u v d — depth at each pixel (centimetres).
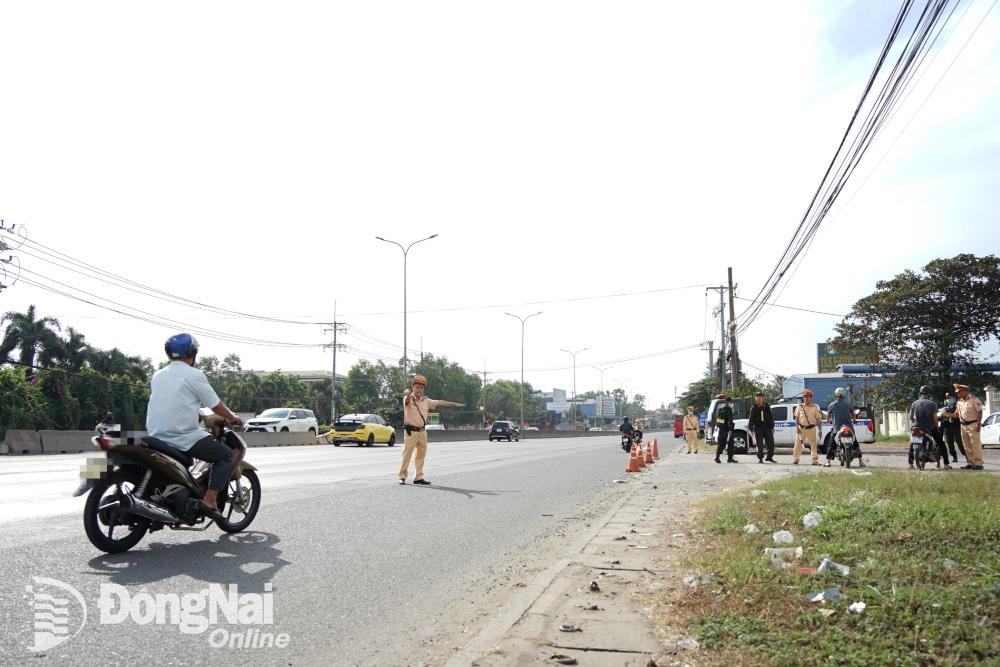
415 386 1326
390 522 861
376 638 446
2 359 4856
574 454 2808
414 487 1256
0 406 3884
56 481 1200
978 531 625
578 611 484
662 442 5069
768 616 438
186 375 668
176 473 646
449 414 11256
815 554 597
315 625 466
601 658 394
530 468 1856
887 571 523
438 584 584
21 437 2738
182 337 681
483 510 1005
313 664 400
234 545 681
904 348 3234
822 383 4969
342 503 999
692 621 442
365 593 546
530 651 407
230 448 720
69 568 564
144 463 627
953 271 3089
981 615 418
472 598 545
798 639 395
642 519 922
